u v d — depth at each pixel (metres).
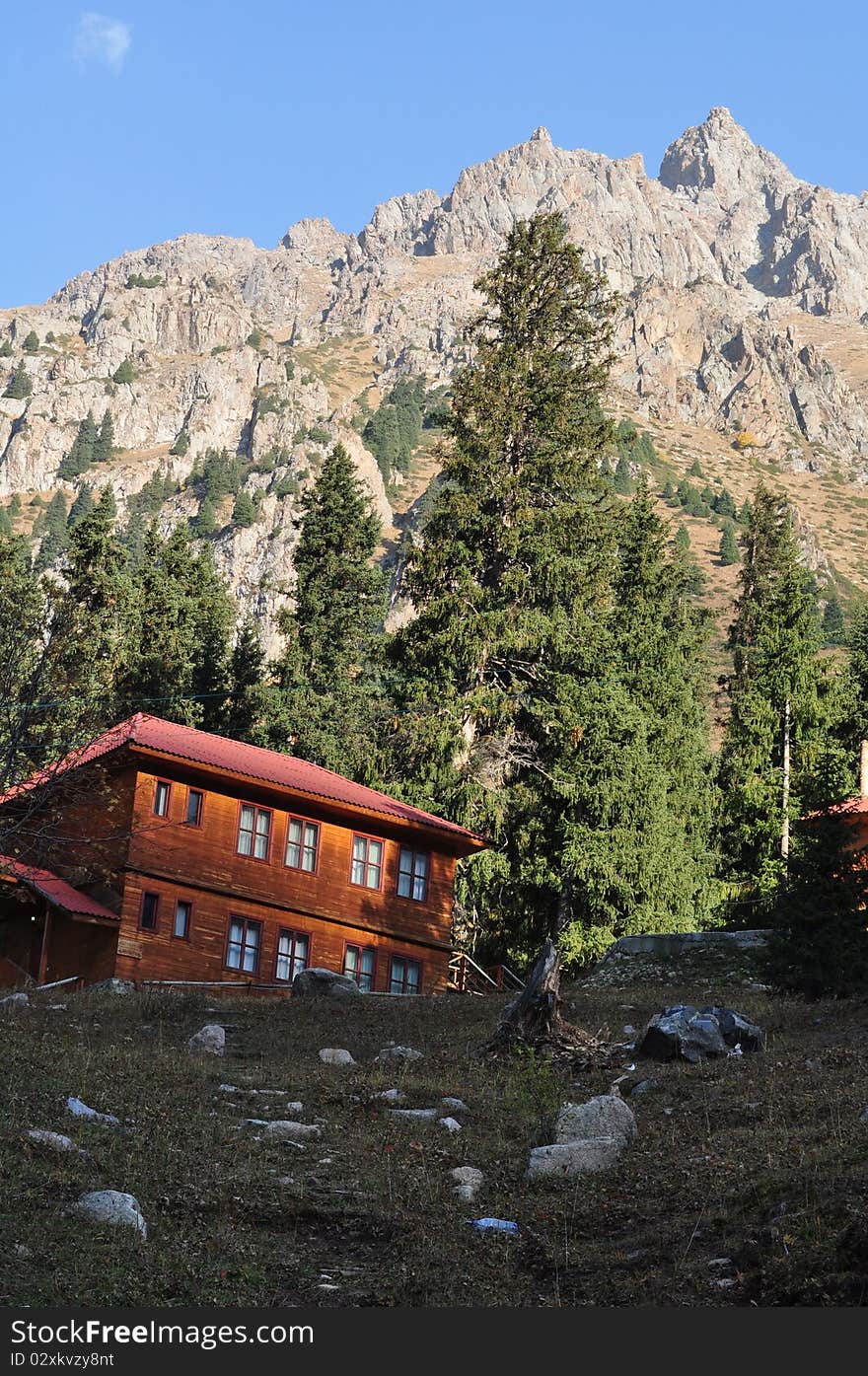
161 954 34.56
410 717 48.34
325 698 60.25
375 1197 14.72
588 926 47.25
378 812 38.75
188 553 74.44
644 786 47.94
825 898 29.38
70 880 35.94
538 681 50.53
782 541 72.56
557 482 52.56
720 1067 20.39
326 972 31.83
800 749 54.91
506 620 49.84
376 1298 11.98
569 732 48.22
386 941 39.06
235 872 36.41
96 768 29.11
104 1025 24.56
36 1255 12.02
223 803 36.62
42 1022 23.84
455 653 49.72
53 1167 14.41
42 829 28.59
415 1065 22.08
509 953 47.94
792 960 29.11
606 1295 11.97
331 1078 20.78
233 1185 14.77
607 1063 21.59
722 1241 12.79
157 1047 22.59
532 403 53.12
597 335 55.03
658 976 36.19
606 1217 14.04
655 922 47.03
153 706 63.09
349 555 66.31
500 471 52.56
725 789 55.97
